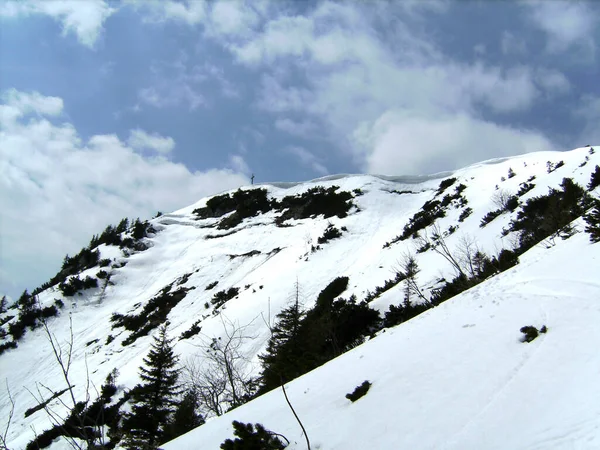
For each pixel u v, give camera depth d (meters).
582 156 25.08
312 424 5.83
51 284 49.94
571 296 6.43
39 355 34.22
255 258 41.50
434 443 4.25
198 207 61.72
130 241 52.44
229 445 5.60
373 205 43.84
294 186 58.47
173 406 19.02
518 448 3.64
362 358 7.91
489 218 23.05
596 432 3.35
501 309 7.07
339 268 30.92
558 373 4.52
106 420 18.33
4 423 25.39
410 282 17.22
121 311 39.22
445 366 5.80
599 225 8.73
